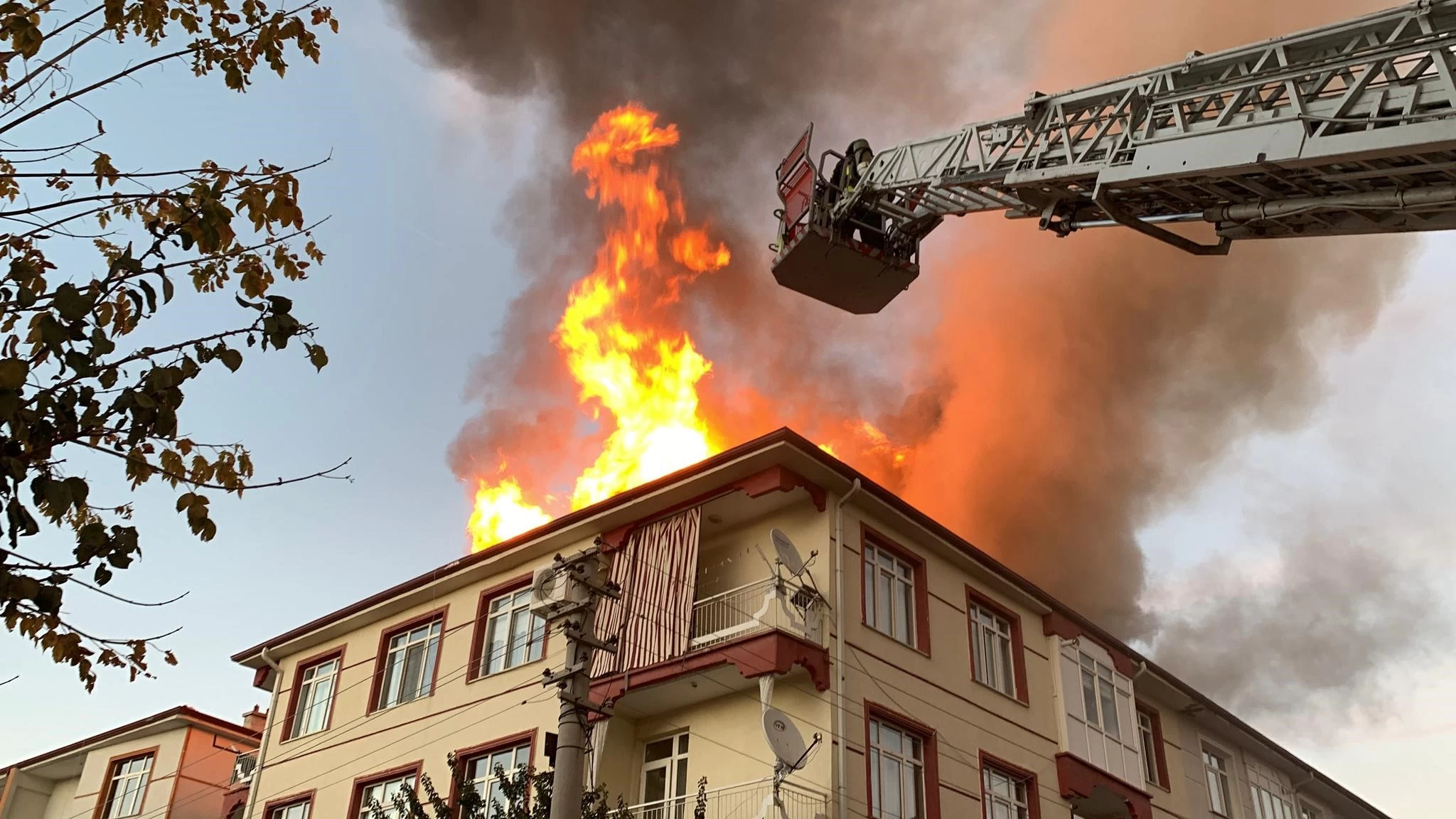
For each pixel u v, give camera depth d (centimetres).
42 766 3694
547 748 2050
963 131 1756
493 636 2502
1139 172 1335
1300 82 1197
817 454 2114
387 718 2589
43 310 734
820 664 1953
